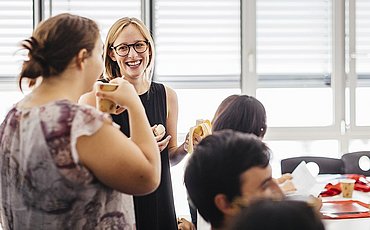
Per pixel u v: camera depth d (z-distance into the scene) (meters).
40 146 1.21
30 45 1.27
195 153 1.19
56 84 1.29
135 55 2.19
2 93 4.04
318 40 4.20
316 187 2.64
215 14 4.12
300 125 4.21
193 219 2.45
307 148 4.22
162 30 4.09
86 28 1.30
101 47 1.37
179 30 4.11
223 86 4.16
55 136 1.20
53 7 4.03
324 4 4.19
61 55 1.26
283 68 4.20
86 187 1.23
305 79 4.22
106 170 1.22
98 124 1.22
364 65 4.18
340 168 3.50
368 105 4.23
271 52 4.18
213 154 1.15
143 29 2.23
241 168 1.13
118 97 1.39
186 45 4.12
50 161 1.20
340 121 4.18
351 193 2.61
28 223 1.28
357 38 4.17
